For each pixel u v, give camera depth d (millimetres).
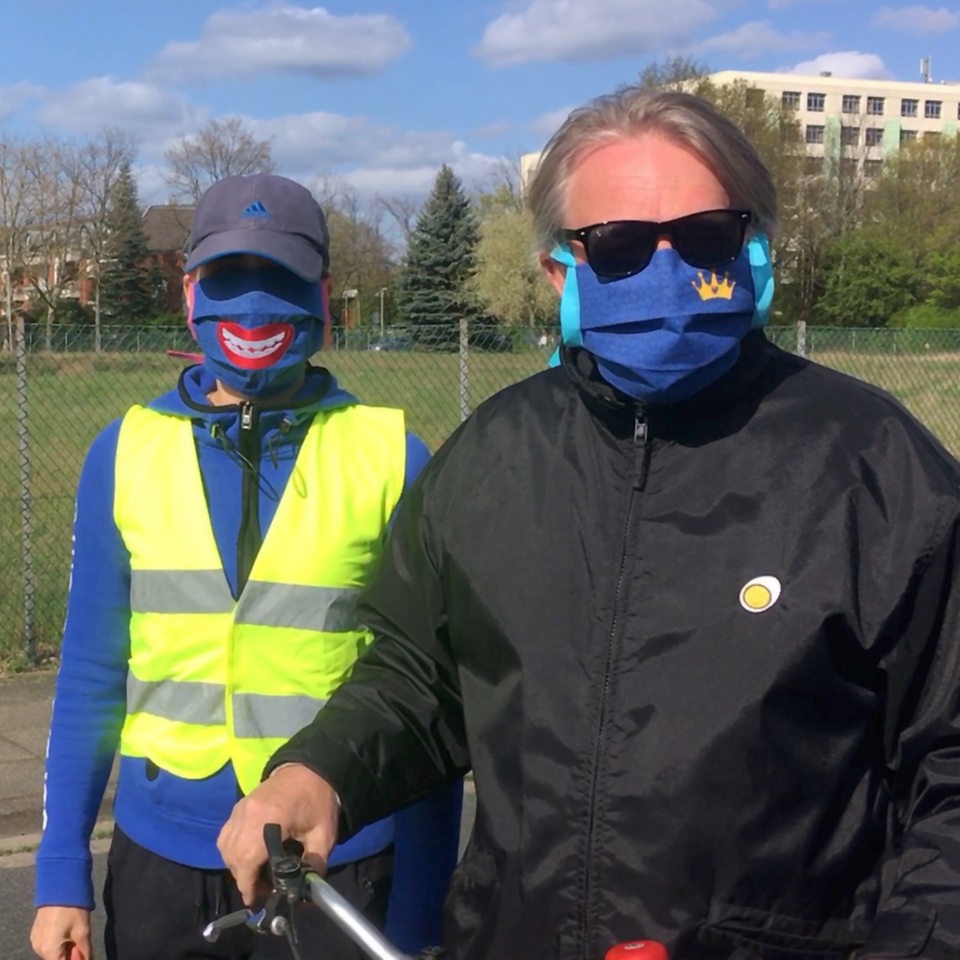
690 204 1766
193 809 2254
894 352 12336
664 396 1722
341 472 2371
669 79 36281
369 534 2357
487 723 1787
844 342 12273
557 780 1676
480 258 53875
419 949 2277
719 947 1576
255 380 2352
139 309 54469
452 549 1871
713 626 1619
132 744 2326
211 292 2357
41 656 7098
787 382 1758
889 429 1673
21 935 4184
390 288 61750
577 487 1786
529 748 1709
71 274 54219
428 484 1976
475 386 11500
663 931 1587
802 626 1576
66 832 2322
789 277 45000
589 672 1682
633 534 1709
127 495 2350
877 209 45750
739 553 1642
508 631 1763
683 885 1584
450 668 1935
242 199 2352
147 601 2314
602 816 1635
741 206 1803
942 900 1457
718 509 1679
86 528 2391
